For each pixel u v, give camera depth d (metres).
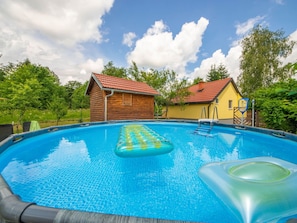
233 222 1.61
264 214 1.56
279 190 1.80
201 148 4.42
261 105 6.92
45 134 5.37
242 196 1.76
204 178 2.49
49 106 10.90
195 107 16.56
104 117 9.91
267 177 2.08
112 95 10.16
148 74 16.11
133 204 1.92
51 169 2.93
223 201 1.87
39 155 3.72
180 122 9.27
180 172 2.82
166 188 2.29
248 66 16.41
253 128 5.82
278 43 15.37
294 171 2.31
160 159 3.50
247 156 3.71
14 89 9.12
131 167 3.05
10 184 2.37
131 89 11.04
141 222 0.89
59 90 21.53
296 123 5.54
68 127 6.66
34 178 2.57
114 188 2.28
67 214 0.94
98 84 10.09
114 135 6.13
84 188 2.28
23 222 0.95
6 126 5.82
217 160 3.44
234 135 6.12
